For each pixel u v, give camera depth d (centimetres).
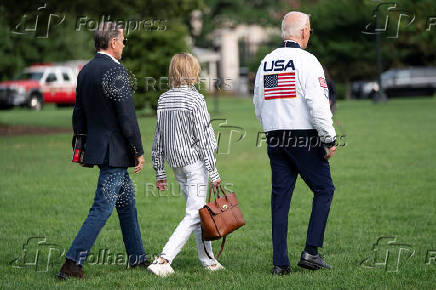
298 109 1738
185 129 1762
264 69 1789
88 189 3253
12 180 3516
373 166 3881
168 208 2789
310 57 1736
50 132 6306
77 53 13838
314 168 1769
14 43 13450
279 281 1672
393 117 7169
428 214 2591
